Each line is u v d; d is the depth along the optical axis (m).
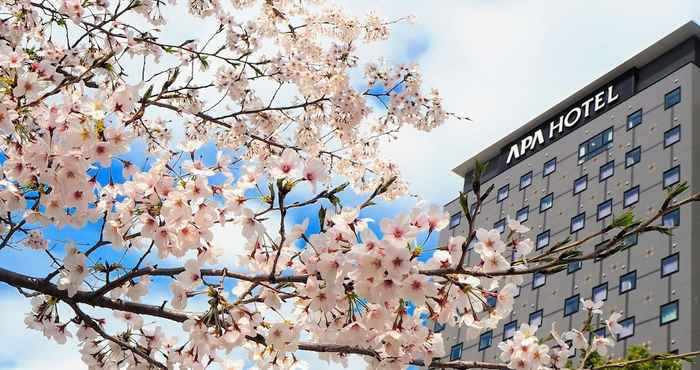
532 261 3.88
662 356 4.38
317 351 4.64
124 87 4.64
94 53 7.72
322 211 4.03
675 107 50.31
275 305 4.55
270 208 4.35
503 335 51.69
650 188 48.69
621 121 53.94
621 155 52.47
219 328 4.46
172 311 4.78
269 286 4.47
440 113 10.36
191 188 4.44
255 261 4.67
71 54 7.48
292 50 10.27
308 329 4.85
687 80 50.44
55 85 5.96
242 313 4.57
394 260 3.87
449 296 4.33
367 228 3.88
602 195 52.22
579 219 53.16
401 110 10.30
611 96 55.75
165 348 5.46
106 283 4.71
